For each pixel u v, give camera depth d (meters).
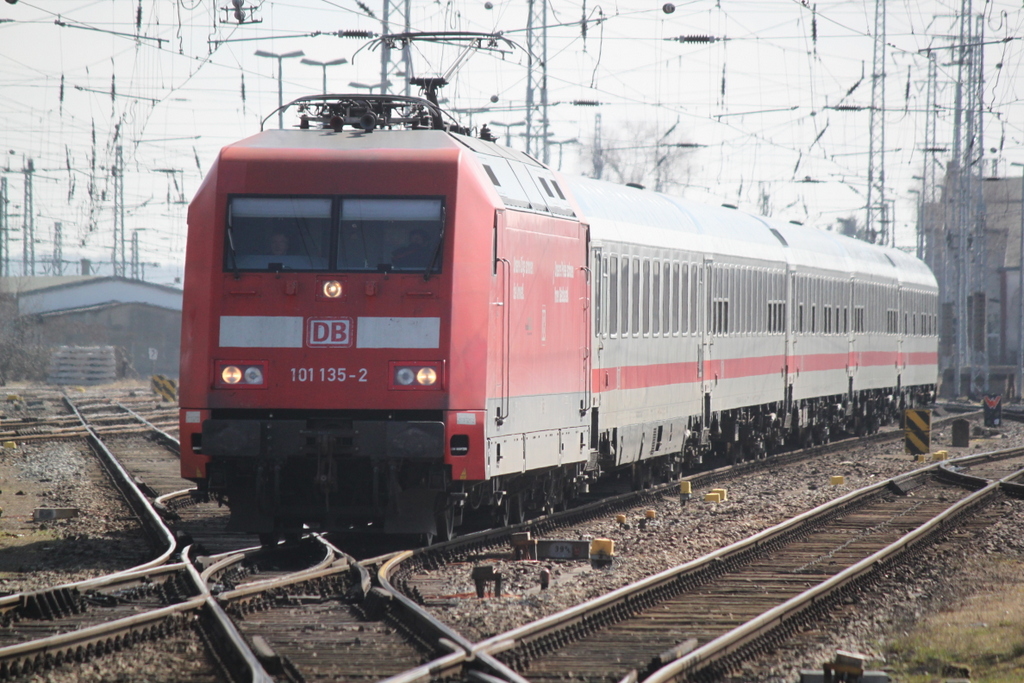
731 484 79.06
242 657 28.30
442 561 45.72
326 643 31.47
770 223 99.69
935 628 35.31
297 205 45.25
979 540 55.16
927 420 100.00
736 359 83.94
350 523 47.03
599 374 59.75
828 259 107.75
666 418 70.75
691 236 75.88
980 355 195.75
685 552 49.59
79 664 28.84
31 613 34.31
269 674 28.03
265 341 44.78
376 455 44.25
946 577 45.31
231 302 44.97
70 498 67.69
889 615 37.88
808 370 101.44
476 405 44.84
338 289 44.66
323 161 45.41
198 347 45.09
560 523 57.78
